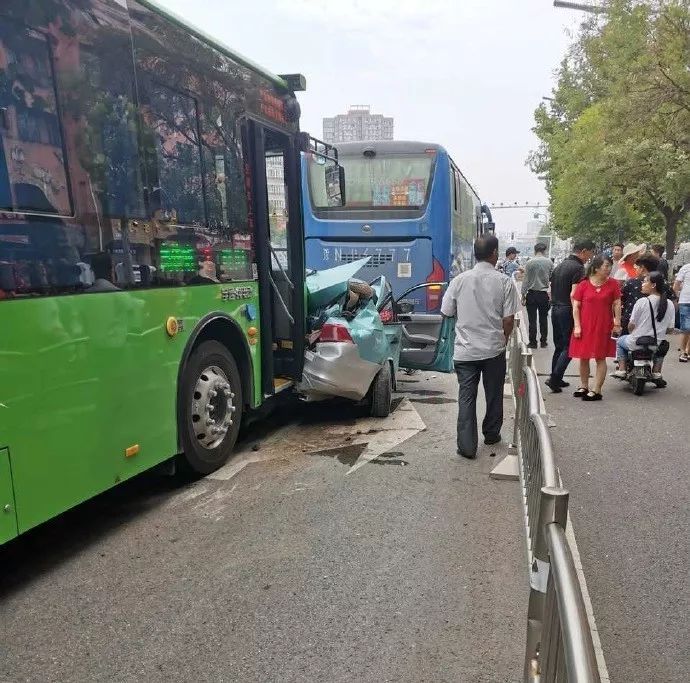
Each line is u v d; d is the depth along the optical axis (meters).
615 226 31.78
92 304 3.76
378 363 6.95
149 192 4.30
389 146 10.09
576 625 1.55
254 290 5.78
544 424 3.20
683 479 5.28
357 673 2.81
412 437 6.43
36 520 3.37
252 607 3.31
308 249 10.43
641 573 3.74
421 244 10.05
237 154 5.48
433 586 3.53
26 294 3.30
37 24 3.39
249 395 5.76
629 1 16.31
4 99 3.19
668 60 15.80
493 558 3.85
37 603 3.37
